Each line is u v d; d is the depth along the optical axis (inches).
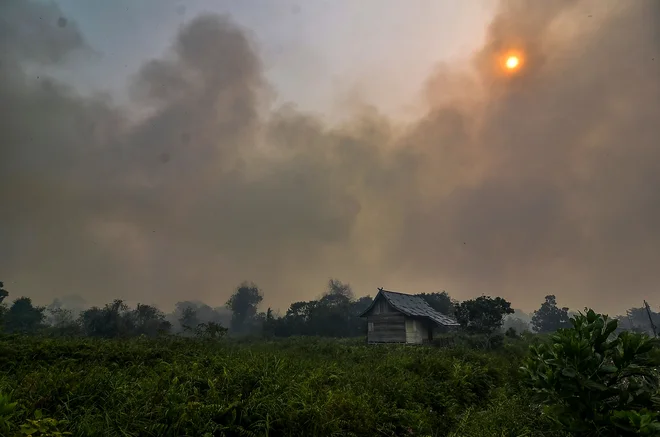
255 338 1572.3
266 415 241.0
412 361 511.2
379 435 271.9
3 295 1663.4
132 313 1486.2
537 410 288.8
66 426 204.7
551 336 216.7
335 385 351.9
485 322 1015.6
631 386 192.1
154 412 224.7
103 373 301.7
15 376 313.3
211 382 271.1
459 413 367.2
